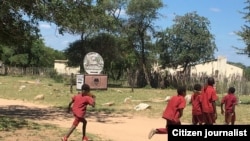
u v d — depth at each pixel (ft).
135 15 191.01
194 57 184.34
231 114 50.93
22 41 72.64
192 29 188.14
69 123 56.03
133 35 194.90
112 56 188.75
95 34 180.14
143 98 102.89
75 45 185.88
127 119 62.44
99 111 72.13
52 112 69.31
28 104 83.25
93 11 74.79
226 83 144.36
